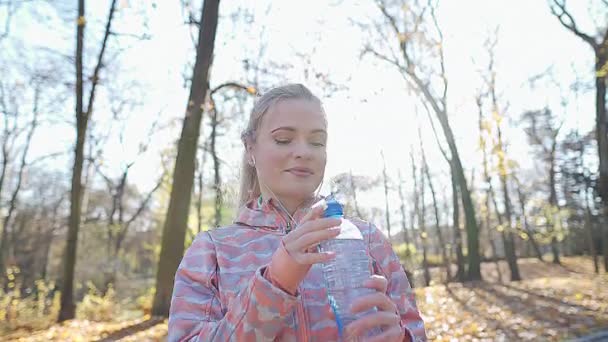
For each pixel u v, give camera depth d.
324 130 1.50
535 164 41.53
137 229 35.94
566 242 42.66
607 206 15.40
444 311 10.12
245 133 1.60
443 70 20.30
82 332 8.36
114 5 11.37
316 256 1.04
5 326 10.66
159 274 9.52
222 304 1.34
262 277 1.08
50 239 31.53
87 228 30.16
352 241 1.29
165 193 25.06
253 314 1.06
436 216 26.50
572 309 8.92
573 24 15.02
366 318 1.12
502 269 31.20
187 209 9.75
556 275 26.77
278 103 1.48
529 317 8.38
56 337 8.08
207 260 1.43
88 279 25.84
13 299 13.05
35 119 20.77
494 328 7.65
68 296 11.94
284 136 1.46
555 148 34.97
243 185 1.77
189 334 1.25
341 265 1.24
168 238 9.59
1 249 25.62
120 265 26.03
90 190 29.41
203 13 10.36
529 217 29.89
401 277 1.62
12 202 25.58
